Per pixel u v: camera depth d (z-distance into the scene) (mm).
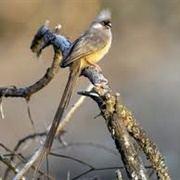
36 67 20906
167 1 25828
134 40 23844
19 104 16234
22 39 23312
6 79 20406
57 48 7000
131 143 4895
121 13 25156
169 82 20016
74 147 14008
